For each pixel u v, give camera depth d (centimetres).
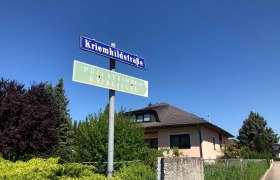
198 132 2431
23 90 1305
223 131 2956
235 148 3014
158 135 2588
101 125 1191
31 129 1191
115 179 538
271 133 7994
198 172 617
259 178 2327
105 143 1148
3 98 1216
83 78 596
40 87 1358
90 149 1152
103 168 1079
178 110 2817
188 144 2453
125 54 739
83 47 639
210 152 2617
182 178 548
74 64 586
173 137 2528
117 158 1095
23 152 1160
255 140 7188
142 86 730
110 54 698
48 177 445
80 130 1243
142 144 1225
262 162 3106
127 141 1161
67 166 495
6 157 1086
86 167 529
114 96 662
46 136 1253
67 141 2747
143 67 785
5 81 1272
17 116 1176
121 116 1258
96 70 627
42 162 502
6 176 405
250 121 7625
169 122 2559
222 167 1082
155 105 2998
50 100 1376
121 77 680
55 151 1407
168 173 511
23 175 414
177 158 543
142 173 675
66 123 2895
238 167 1362
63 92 3105
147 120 2770
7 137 1101
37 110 1234
